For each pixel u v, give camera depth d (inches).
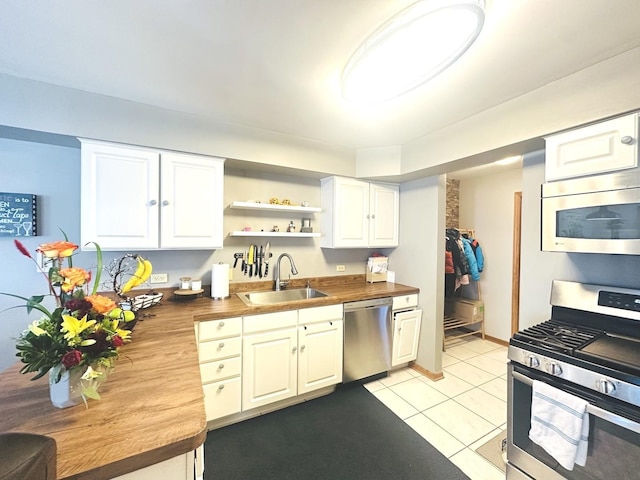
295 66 56.7
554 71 56.8
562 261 67.9
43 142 71.6
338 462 65.1
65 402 31.2
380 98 64.3
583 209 54.1
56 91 65.1
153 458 25.6
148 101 72.3
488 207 146.9
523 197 75.8
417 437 73.5
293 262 108.9
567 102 58.3
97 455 24.5
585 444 46.4
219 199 83.7
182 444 26.9
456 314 149.9
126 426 28.4
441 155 87.4
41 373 30.2
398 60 50.4
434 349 104.3
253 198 101.3
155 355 46.2
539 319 72.1
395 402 89.5
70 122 66.4
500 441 72.2
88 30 47.5
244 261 100.5
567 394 48.4
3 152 69.4
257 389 79.2
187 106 74.6
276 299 102.5
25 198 70.9
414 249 113.5
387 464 64.7
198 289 87.1
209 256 94.6
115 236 71.3
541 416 51.3
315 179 113.7
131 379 38.2
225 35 48.2
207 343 71.6
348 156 106.9
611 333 57.5
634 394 40.9
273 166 94.0
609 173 52.2
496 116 71.5
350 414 83.2
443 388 98.0
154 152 75.2
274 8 41.9
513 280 135.9
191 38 49.2
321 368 89.9
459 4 37.8
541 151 72.1
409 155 99.6
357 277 124.7
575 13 41.9
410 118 79.6
